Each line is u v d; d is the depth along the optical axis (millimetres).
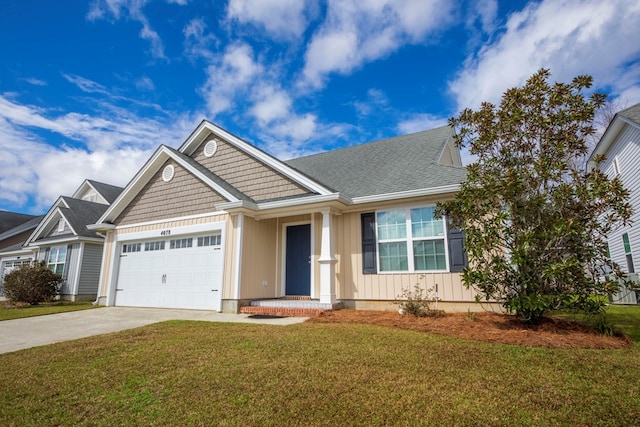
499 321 6883
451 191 8617
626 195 5941
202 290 10672
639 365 4199
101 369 4641
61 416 3330
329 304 9008
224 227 10516
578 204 6168
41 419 3283
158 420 3158
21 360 5227
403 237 9375
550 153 6613
